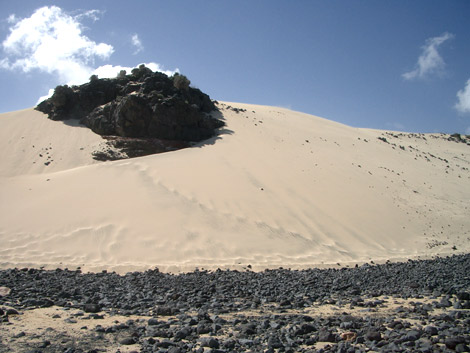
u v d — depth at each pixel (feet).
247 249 74.43
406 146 191.01
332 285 52.80
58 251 66.23
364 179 124.26
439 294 45.01
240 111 169.78
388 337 27.48
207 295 44.70
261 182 103.96
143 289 47.21
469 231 105.50
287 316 34.81
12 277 51.67
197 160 110.32
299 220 90.58
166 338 27.78
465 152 212.84
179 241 72.69
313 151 139.54
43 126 134.62
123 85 146.92
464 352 23.88
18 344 25.26
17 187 88.12
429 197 124.16
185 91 144.25
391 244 91.25
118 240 70.64
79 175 95.40
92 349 24.88
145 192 87.71
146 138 124.26
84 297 41.63
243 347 26.03
